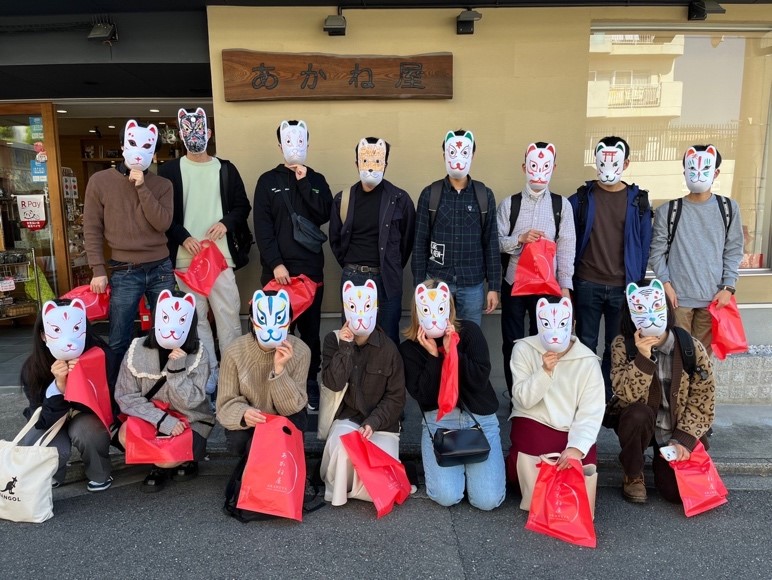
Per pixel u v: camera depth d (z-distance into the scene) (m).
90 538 2.64
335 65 4.35
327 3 4.29
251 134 4.46
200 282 3.77
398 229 3.71
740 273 4.91
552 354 2.88
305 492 2.97
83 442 2.96
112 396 3.10
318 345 4.05
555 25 4.44
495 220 3.63
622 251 3.75
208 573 2.38
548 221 3.69
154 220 3.58
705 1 4.39
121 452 3.45
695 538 2.66
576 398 2.90
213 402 3.96
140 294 3.72
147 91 5.52
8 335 6.44
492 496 2.83
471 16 4.25
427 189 3.66
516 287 3.56
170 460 2.88
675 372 2.86
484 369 2.90
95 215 3.60
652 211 3.86
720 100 4.92
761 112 4.96
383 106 4.46
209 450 3.53
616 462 3.37
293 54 4.32
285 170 3.82
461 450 2.76
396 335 3.78
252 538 2.64
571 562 2.47
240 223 4.00
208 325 4.00
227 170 3.96
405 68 4.38
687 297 3.77
